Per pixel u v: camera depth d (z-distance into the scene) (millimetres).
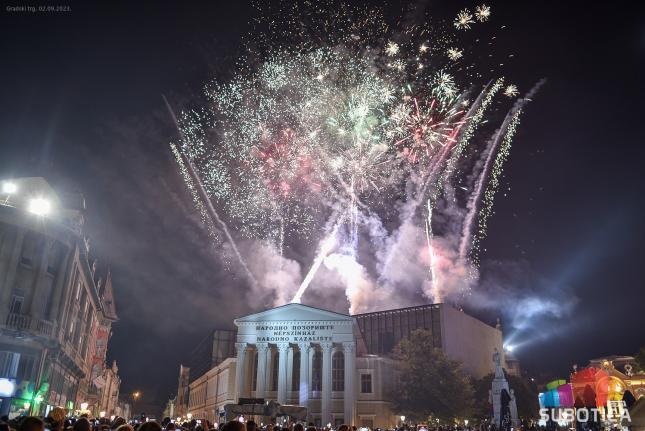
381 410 60500
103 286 65625
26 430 4965
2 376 29031
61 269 33875
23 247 31391
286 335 62312
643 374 68375
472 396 64500
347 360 60750
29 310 30891
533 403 68625
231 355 87812
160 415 118188
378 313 81938
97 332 61344
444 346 73250
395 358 64312
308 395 60344
